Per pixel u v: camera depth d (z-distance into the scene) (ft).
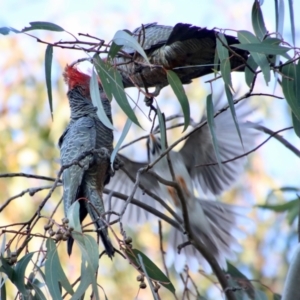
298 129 23.66
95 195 26.91
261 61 21.58
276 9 23.39
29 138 47.98
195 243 29.73
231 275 32.45
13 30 21.67
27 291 21.85
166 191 35.96
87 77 30.35
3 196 46.19
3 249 21.45
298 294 25.14
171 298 46.11
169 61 25.93
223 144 35.06
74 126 28.58
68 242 23.47
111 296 46.09
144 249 48.19
